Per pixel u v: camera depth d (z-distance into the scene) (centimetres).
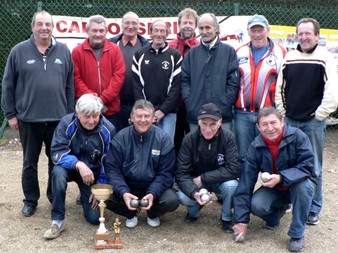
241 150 470
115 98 491
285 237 420
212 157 418
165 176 417
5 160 663
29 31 821
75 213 469
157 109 484
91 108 397
